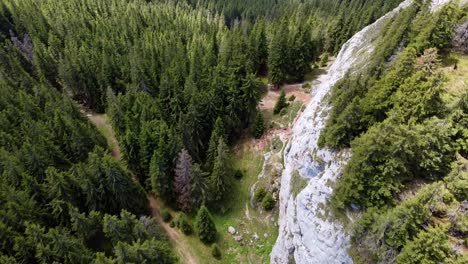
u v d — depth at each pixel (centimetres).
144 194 4969
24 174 4059
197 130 5497
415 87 2675
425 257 2014
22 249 3391
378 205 2512
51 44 8288
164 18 10950
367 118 2947
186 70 6888
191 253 4556
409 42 3472
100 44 8338
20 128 5297
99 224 4212
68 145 5212
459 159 2420
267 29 9212
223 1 14962
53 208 4088
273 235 4606
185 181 4741
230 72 6266
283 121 6062
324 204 2953
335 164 3038
